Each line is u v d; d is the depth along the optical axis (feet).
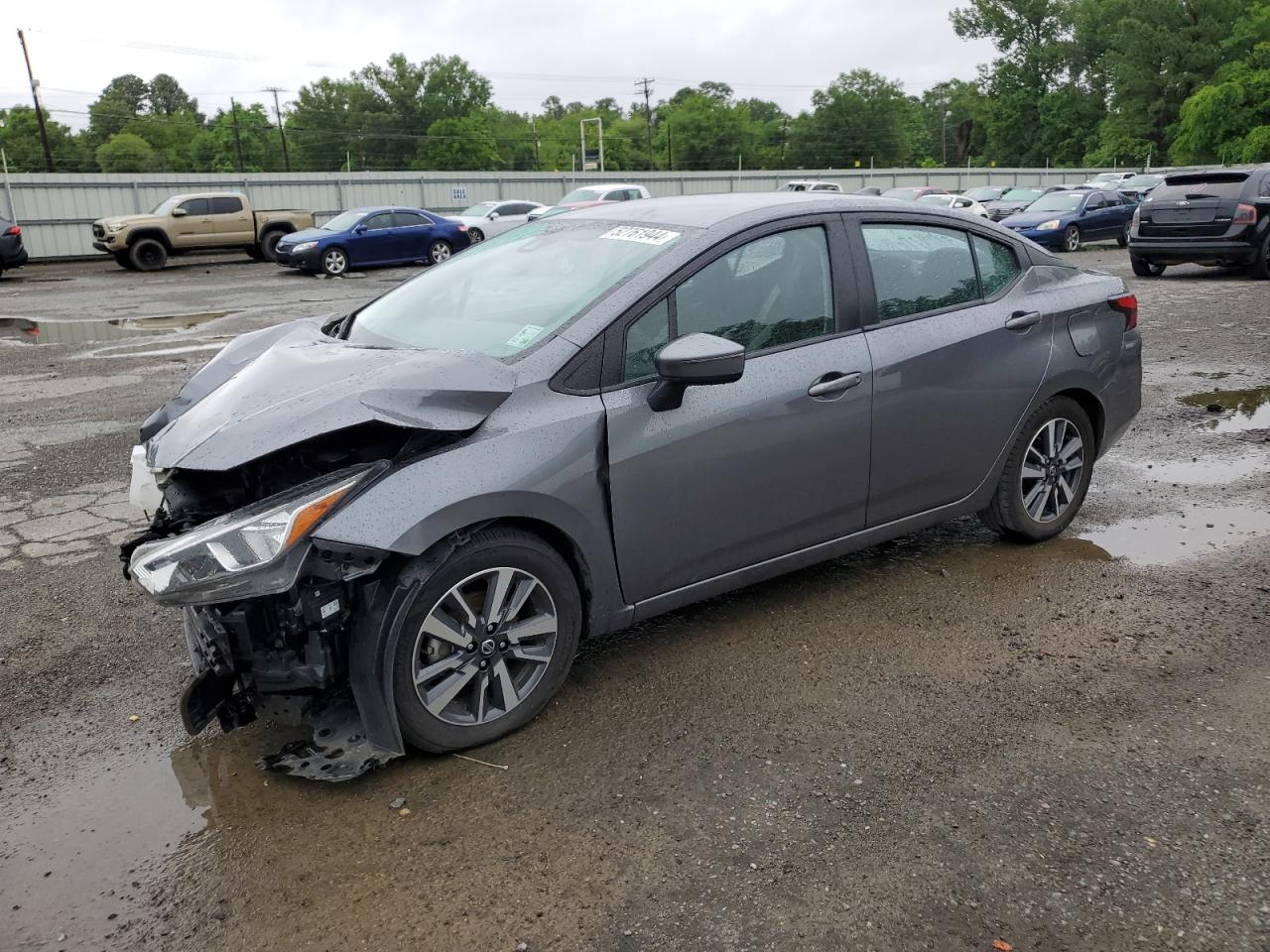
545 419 10.07
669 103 433.89
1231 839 8.59
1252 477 18.67
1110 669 11.59
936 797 9.26
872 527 13.12
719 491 11.35
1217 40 267.59
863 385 12.31
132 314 49.67
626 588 11.02
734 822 8.98
